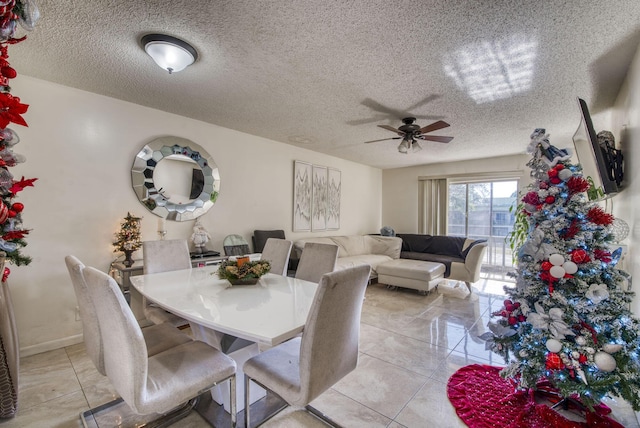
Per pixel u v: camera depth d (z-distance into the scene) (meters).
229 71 2.36
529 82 2.49
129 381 1.17
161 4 1.60
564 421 1.64
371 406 1.83
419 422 1.70
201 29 1.82
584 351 1.52
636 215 1.96
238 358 1.83
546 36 1.86
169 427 1.64
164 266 2.62
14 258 1.39
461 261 4.93
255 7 1.62
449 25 1.76
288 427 1.65
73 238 2.72
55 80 2.54
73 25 1.78
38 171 2.54
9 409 1.69
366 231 6.74
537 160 1.84
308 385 1.24
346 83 2.55
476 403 1.86
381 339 2.84
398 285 4.59
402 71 2.33
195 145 3.54
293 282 2.21
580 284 1.57
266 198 4.45
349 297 1.34
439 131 3.90
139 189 3.11
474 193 6.12
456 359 2.45
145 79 2.51
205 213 3.67
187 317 1.46
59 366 2.29
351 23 1.75
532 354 1.70
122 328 1.15
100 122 2.85
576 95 2.73
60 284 2.64
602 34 1.82
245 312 1.50
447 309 3.78
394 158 5.88
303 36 1.88
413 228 6.74
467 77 2.42
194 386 1.33
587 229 1.61
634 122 2.04
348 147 4.98
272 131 4.04
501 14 1.66
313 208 5.30
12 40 1.00
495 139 4.31
